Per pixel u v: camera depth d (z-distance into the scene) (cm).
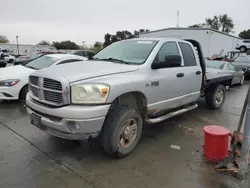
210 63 1030
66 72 314
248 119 282
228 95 898
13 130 441
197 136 439
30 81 354
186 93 466
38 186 271
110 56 424
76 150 363
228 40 2886
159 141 411
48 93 312
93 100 294
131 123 351
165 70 401
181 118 554
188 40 527
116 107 333
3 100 663
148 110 380
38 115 326
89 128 291
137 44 425
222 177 300
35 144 381
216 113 607
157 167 321
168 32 2520
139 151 368
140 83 346
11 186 269
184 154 362
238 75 1097
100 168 313
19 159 332
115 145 324
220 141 328
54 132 312
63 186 272
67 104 294
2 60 1727
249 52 2091
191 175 303
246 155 292
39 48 5831
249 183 288
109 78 313
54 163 323
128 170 311
